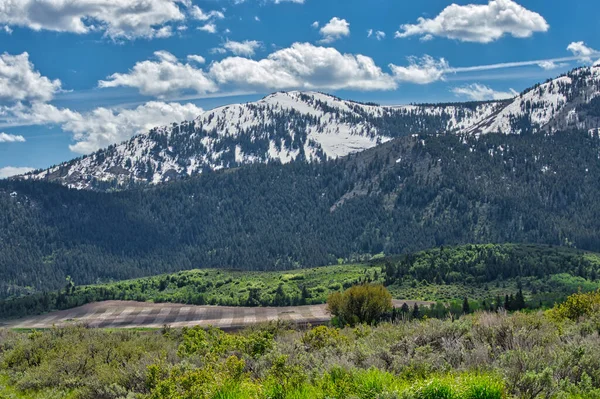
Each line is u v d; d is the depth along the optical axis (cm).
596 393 1255
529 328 1889
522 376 1289
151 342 3041
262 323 3594
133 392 1842
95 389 2092
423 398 1241
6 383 2558
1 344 3288
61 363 2517
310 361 1816
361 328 2891
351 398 1325
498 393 1217
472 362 1555
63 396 2222
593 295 2534
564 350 1522
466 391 1236
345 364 1595
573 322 2191
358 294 6294
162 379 1922
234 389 1547
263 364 1900
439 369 1547
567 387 1292
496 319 1966
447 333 1884
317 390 1458
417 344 1872
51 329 3478
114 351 2683
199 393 1573
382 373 1480
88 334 3362
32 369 2586
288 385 1505
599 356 1438
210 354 2227
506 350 1582
